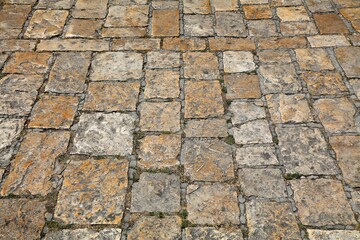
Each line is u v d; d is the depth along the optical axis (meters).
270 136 3.02
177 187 2.71
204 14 4.23
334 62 3.64
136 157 2.89
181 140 3.00
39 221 2.52
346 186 2.70
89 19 4.16
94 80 3.48
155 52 3.77
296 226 2.50
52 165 2.83
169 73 3.55
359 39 3.87
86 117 3.17
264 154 2.90
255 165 2.83
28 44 3.84
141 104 3.28
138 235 2.46
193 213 2.57
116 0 4.42
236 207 2.60
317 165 2.83
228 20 4.14
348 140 2.98
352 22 4.08
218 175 2.78
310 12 4.23
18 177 2.76
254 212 2.57
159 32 4.00
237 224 2.52
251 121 3.13
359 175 2.76
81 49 3.79
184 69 3.59
